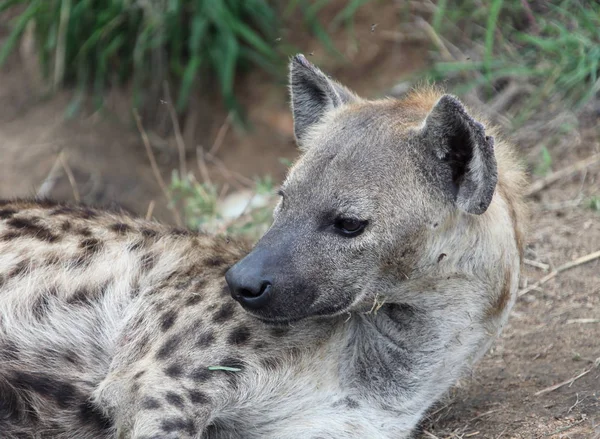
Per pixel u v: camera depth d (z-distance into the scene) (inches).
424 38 545.6
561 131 455.5
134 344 264.4
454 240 258.7
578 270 380.2
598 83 460.8
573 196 423.5
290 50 567.5
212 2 550.6
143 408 245.9
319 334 265.6
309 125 301.6
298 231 250.5
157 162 562.6
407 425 274.7
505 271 271.7
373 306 259.9
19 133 573.0
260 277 242.8
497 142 291.9
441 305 265.4
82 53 562.3
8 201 306.0
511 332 346.9
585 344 331.3
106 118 573.9
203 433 267.1
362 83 548.1
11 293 272.5
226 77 547.8
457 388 313.9
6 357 268.4
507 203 275.9
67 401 263.0
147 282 278.4
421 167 254.8
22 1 564.1
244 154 555.5
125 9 551.5
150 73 569.3
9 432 260.7
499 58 497.0
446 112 246.2
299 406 262.4
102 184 549.0
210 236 305.3
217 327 259.9
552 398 297.0
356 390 268.8
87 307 274.4
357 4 551.8
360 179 251.4
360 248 251.1
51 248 282.0
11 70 593.9
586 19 475.8
